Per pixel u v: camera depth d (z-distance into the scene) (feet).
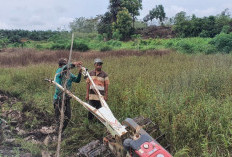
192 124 15.21
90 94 18.39
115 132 12.71
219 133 14.74
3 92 28.19
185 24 143.33
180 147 14.38
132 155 11.66
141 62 40.93
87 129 18.01
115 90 21.76
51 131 18.35
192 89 22.02
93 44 109.50
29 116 20.93
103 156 13.62
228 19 137.69
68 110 17.61
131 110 19.02
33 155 15.17
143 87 22.48
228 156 12.78
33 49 92.07
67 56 60.95
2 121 19.67
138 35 152.15
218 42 62.13
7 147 16.10
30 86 28.50
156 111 17.35
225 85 22.03
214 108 16.89
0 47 113.29
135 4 165.89
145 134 12.21
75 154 15.65
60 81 17.03
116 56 55.88
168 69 31.89
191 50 63.62
